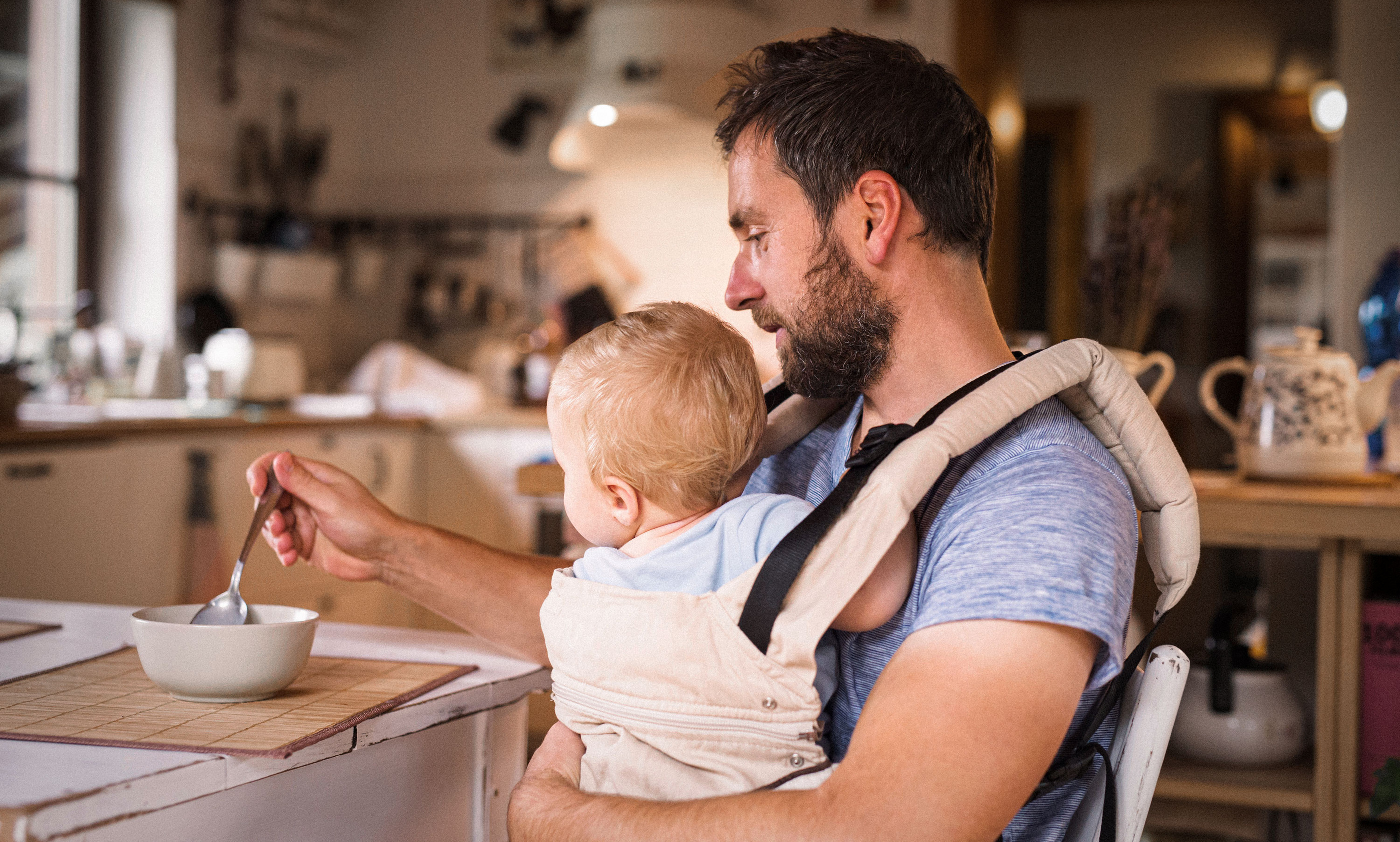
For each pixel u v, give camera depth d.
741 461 0.89
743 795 0.73
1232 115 5.32
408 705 0.82
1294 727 1.67
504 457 3.64
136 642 0.81
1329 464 1.70
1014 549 0.74
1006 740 0.69
